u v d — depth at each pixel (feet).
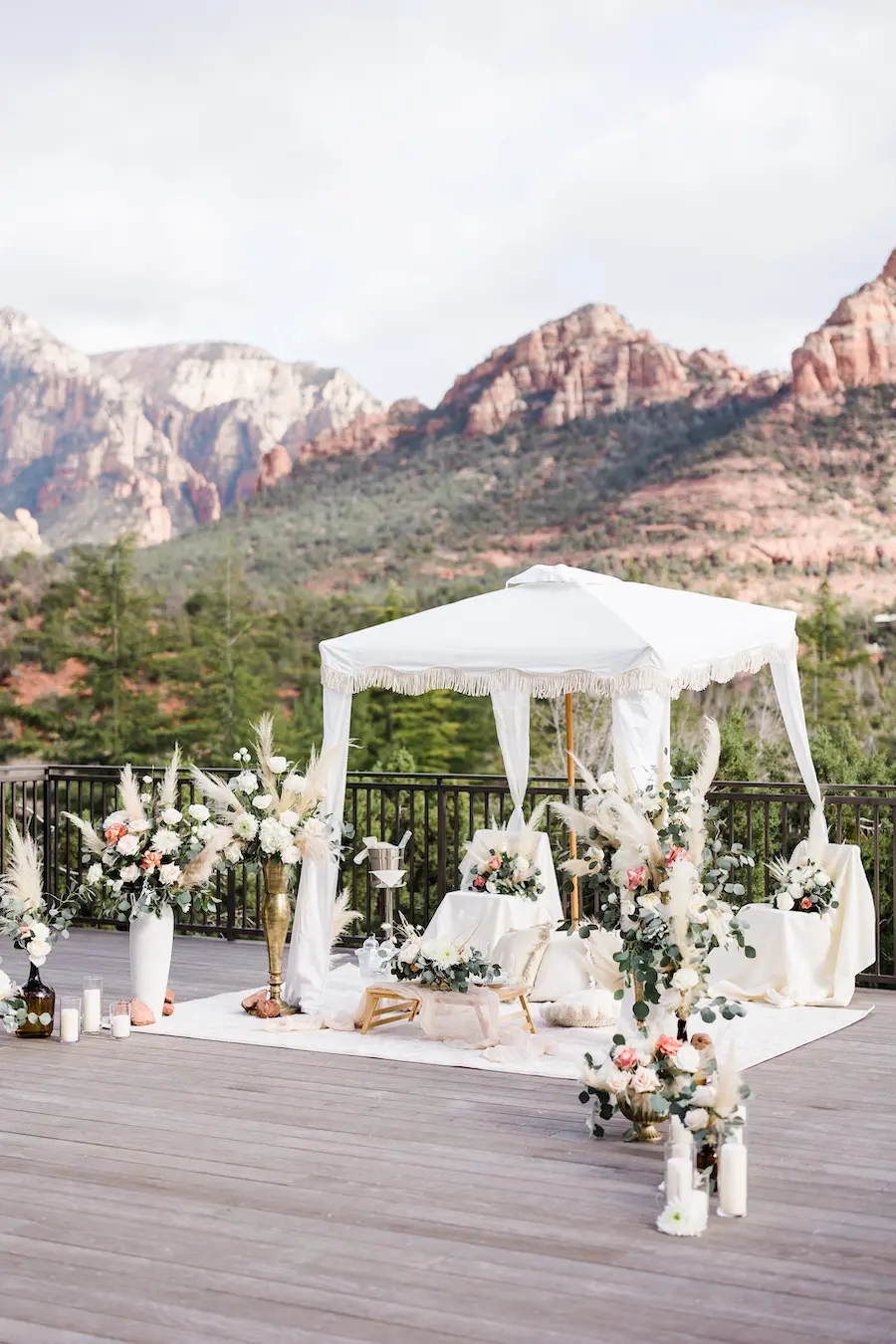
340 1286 10.78
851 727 102.99
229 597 109.91
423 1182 13.30
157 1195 12.91
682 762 41.81
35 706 106.83
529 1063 18.33
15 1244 11.65
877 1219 12.33
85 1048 19.22
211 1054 18.86
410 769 77.46
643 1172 13.67
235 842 21.29
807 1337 9.89
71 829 33.63
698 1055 14.32
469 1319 10.18
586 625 21.30
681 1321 10.16
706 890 16.76
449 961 19.69
